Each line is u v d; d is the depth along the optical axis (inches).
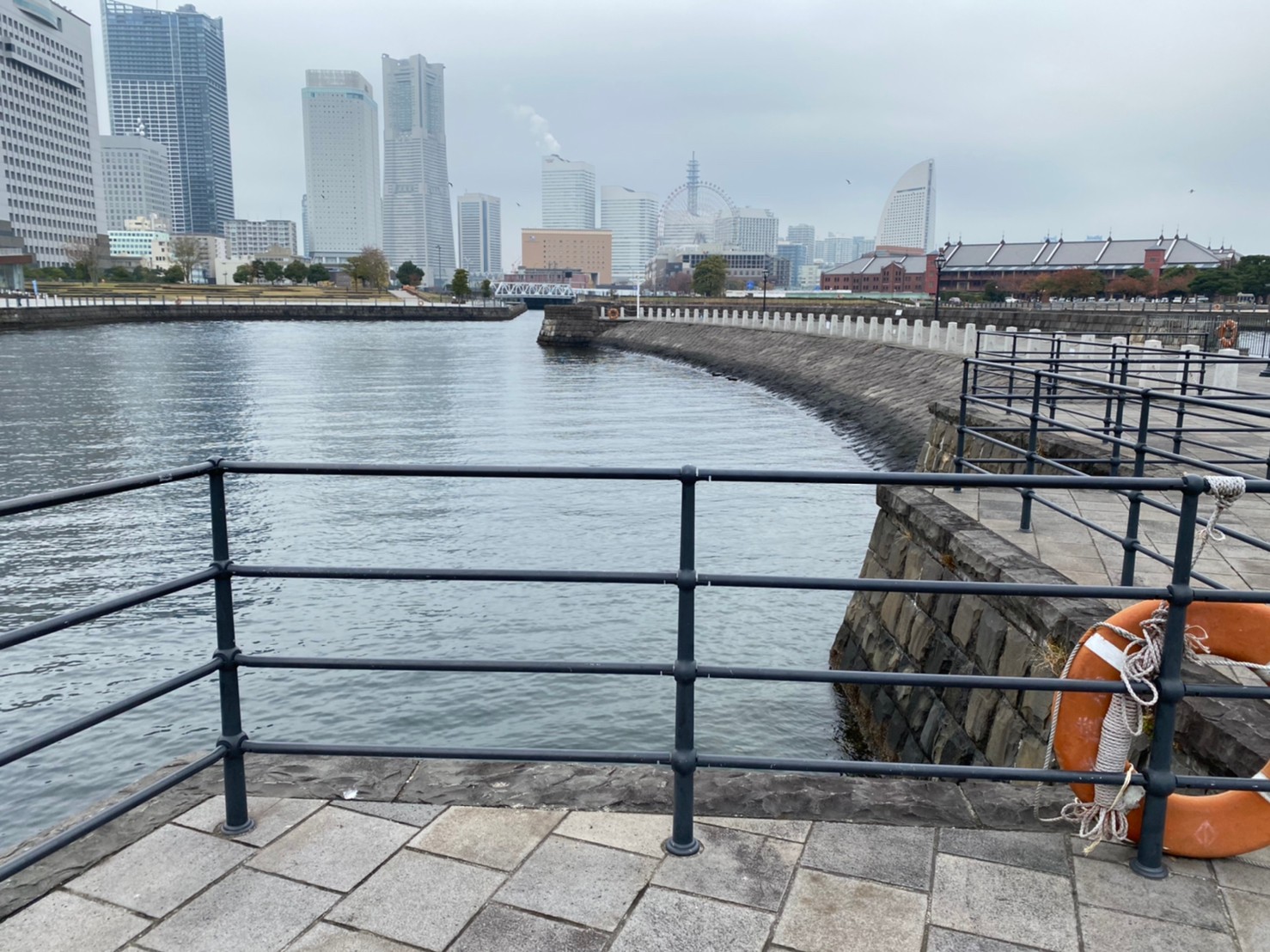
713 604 504.4
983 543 291.6
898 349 1435.8
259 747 128.9
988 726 261.6
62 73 7170.3
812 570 576.7
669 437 1151.0
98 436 1129.4
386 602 511.5
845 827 132.3
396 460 993.5
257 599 520.7
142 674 430.9
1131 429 350.9
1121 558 287.9
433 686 410.9
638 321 3184.1
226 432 1173.7
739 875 120.8
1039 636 239.5
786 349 1963.6
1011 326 2010.3
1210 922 112.1
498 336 3821.4
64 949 106.3
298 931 109.6
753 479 115.6
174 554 615.5
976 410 569.3
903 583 117.6
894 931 110.4
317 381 1834.4
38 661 443.8
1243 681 180.4
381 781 144.3
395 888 117.9
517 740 366.9
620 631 470.3
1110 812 122.6
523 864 123.1
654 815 135.4
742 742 358.6
